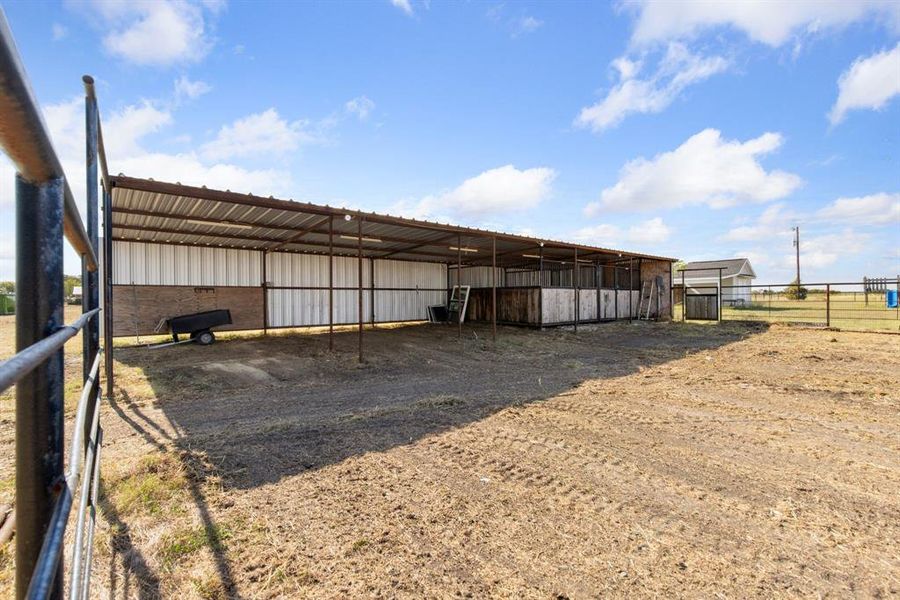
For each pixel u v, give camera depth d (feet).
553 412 15.24
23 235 2.30
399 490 9.34
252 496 8.98
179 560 6.89
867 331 36.55
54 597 2.61
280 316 41.34
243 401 17.01
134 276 33.45
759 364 24.45
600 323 50.44
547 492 9.29
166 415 15.01
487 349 31.19
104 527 7.74
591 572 6.70
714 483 9.72
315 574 6.63
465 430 13.28
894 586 6.36
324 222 29.09
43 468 2.48
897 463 10.80
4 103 1.49
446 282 56.95
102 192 18.16
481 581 6.50
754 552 7.20
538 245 40.14
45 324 2.34
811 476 10.07
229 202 21.97
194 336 32.58
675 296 76.84
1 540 6.93
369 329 44.32
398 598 6.15
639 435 12.87
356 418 14.52
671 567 6.82
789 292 95.30
